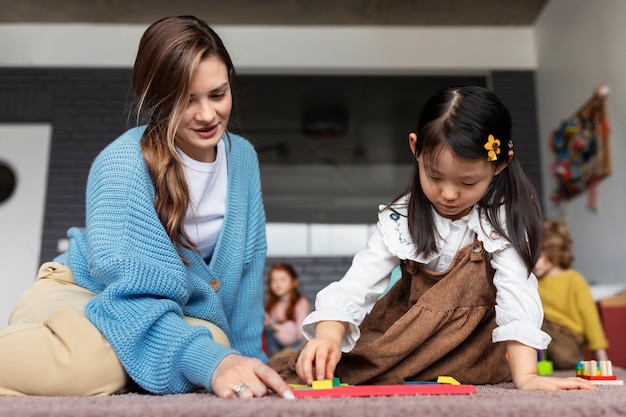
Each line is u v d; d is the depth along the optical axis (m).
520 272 1.13
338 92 4.89
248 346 1.39
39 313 1.09
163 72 1.10
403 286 1.33
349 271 1.22
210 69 1.10
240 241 1.34
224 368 0.88
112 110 4.34
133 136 1.22
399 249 1.20
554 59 3.98
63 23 4.41
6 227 4.22
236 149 1.41
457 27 4.41
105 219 1.11
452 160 1.03
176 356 0.97
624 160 2.95
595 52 3.34
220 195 1.34
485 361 1.26
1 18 4.34
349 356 1.21
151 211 1.14
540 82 4.27
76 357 0.96
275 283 4.02
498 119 1.08
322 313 1.10
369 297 1.21
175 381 0.97
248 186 1.43
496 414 0.68
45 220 4.19
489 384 1.27
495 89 4.37
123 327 0.99
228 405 0.69
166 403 0.72
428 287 1.24
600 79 3.28
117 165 1.16
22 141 4.35
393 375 1.21
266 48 4.38
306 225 5.55
